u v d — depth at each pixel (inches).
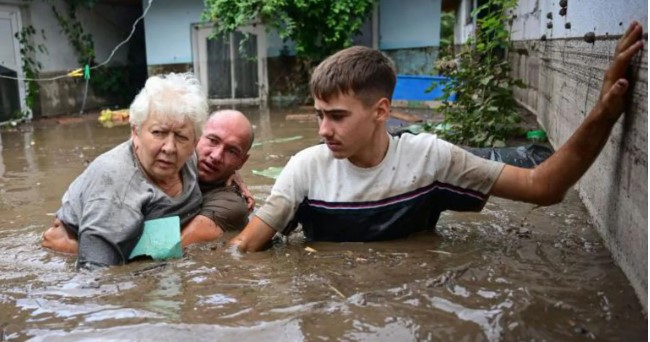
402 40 495.8
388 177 95.0
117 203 93.5
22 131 366.6
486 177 93.5
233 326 65.1
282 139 285.9
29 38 448.5
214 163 109.0
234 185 117.5
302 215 100.7
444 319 64.9
